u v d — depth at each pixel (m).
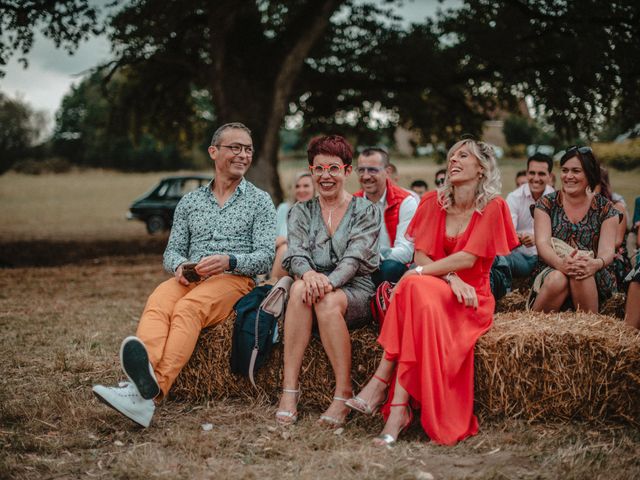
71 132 66.25
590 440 2.99
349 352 3.39
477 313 3.35
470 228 3.53
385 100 14.79
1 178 49.81
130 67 14.73
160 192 18.12
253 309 3.58
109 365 4.28
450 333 3.22
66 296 7.35
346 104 15.14
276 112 11.69
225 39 11.38
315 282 3.37
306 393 3.54
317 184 3.70
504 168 22.77
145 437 3.14
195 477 2.66
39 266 11.05
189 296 3.55
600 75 11.30
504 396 3.24
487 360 3.22
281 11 13.63
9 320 5.75
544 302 3.90
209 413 3.47
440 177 6.48
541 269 4.17
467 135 3.68
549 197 4.25
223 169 3.96
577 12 11.03
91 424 3.29
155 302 3.57
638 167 13.87
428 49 13.05
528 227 5.34
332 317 3.36
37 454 2.93
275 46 12.09
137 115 15.89
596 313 3.88
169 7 10.73
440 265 3.47
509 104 14.20
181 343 3.41
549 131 13.55
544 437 3.04
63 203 32.03
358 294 3.55
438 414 3.09
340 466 2.75
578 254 3.79
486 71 13.25
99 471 2.75
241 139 3.93
